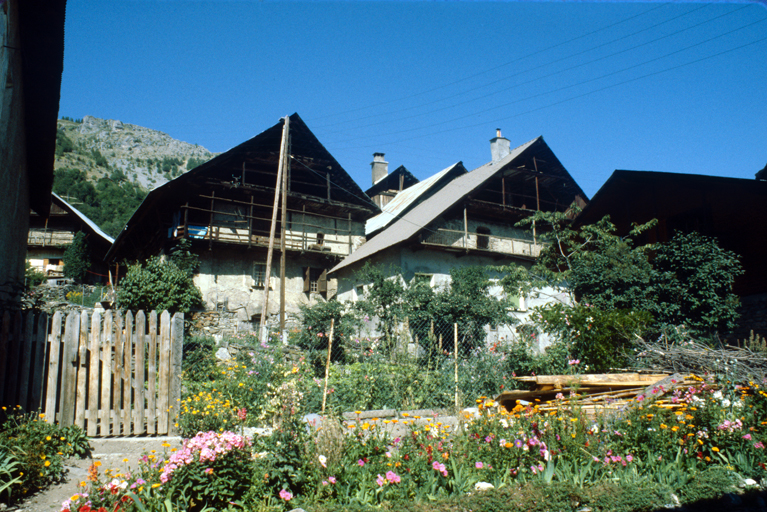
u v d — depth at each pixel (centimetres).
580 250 1736
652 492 527
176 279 1609
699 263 1331
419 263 2397
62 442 608
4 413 614
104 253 3759
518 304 2366
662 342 1115
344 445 580
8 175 902
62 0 835
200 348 1401
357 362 1294
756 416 700
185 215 2408
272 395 618
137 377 687
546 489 519
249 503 486
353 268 2677
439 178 3231
